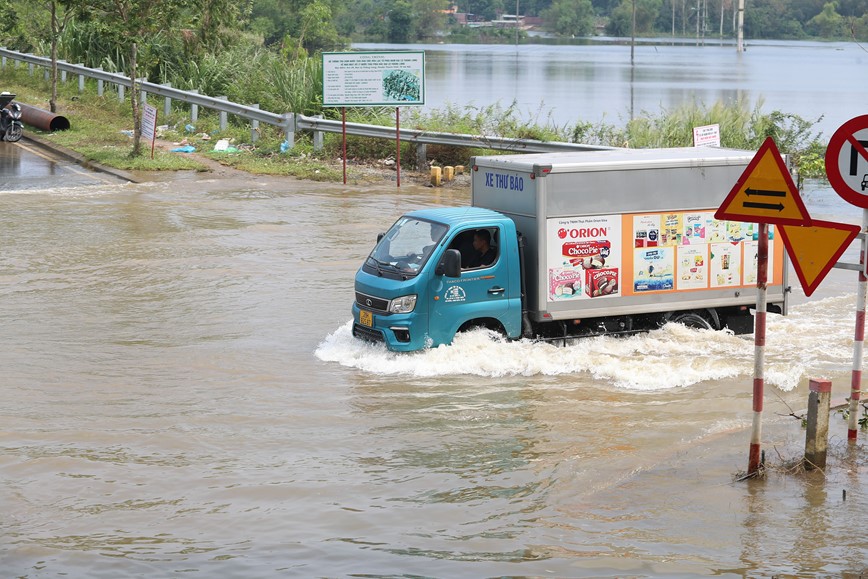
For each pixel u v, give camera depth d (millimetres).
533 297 11781
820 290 15320
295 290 14734
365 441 9094
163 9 27281
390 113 31984
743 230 12461
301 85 31750
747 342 12352
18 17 49781
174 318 13250
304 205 21719
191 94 32344
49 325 12836
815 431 8125
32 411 9812
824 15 121062
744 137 27828
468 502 7738
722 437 9086
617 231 11914
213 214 20547
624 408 10000
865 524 7145
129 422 9547
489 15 197125
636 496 7762
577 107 47219
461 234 11516
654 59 113188
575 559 6672
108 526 7352
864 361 11406
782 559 6598
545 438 9148
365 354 11633
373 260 12008
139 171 26094
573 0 190875
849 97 55281
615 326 12273
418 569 6578
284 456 8750
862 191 8156
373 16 162500
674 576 6375
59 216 20125
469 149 27156
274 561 6742
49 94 39125
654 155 12547
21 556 6848
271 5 88250
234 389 10539
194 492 7980
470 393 10469
